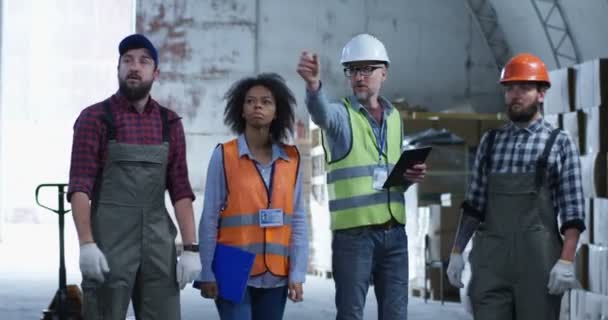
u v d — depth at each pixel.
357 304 7.29
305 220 6.70
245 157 6.58
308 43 24.33
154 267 6.17
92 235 6.07
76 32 34.66
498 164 7.02
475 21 24.86
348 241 7.29
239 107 6.64
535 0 22.17
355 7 24.52
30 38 34.41
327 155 7.45
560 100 11.09
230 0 24.02
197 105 23.88
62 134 34.50
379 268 7.44
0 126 29.28
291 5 24.25
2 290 17.09
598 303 10.16
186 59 23.83
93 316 6.10
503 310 6.96
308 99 6.96
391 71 24.77
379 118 7.52
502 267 6.93
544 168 6.88
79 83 34.69
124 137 6.14
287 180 6.61
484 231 7.06
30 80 34.38
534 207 6.88
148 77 6.18
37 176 34.19
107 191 6.12
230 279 6.45
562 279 6.74
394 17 24.70
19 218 33.91
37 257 25.62
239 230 6.52
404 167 7.11
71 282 18.58
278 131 6.66
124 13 34.97
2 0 27.08
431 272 15.61
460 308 14.64
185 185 6.36
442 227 15.27
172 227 6.30
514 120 7.04
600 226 10.32
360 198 7.29
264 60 24.14
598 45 21.03
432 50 24.84
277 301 6.61
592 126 10.48
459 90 24.94
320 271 20.20
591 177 10.48
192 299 15.67
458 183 18.86
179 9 23.81
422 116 20.62
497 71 24.98
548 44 22.66
